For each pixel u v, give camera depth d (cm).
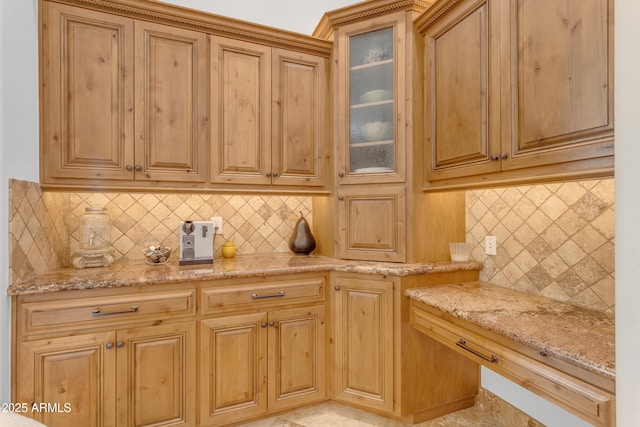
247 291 176
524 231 170
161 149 181
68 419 144
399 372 178
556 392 103
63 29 162
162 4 176
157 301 159
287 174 210
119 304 151
